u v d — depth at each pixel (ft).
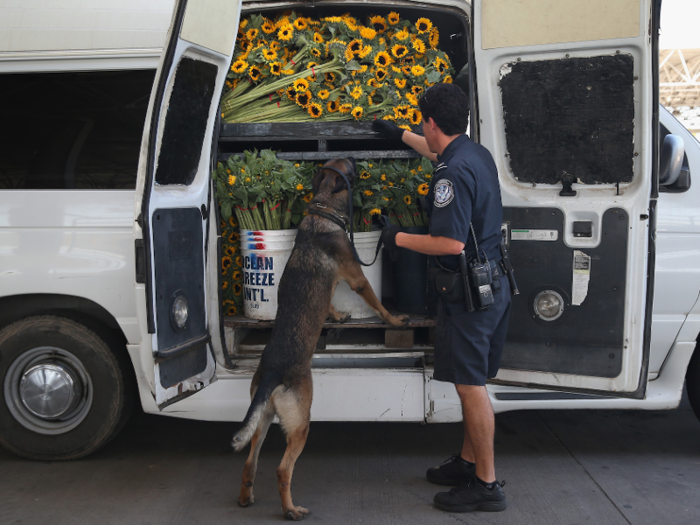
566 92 8.67
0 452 10.61
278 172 9.98
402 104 10.30
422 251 7.98
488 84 8.98
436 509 8.43
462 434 11.16
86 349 9.66
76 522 8.14
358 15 11.11
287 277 9.26
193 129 9.04
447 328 8.14
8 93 9.66
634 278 8.75
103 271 9.48
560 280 9.11
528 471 9.65
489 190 8.01
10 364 9.74
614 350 8.95
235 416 9.82
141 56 9.61
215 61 8.98
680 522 8.01
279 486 8.13
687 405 12.76
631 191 8.72
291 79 10.38
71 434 9.89
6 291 9.50
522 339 9.41
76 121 9.68
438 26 11.50
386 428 11.48
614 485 9.11
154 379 8.17
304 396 8.34
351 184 10.00
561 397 9.80
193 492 9.03
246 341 11.00
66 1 9.84
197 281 9.39
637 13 8.03
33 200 9.51
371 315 10.61
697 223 9.86
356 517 8.23
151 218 8.07
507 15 8.64
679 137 9.45
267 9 10.39
